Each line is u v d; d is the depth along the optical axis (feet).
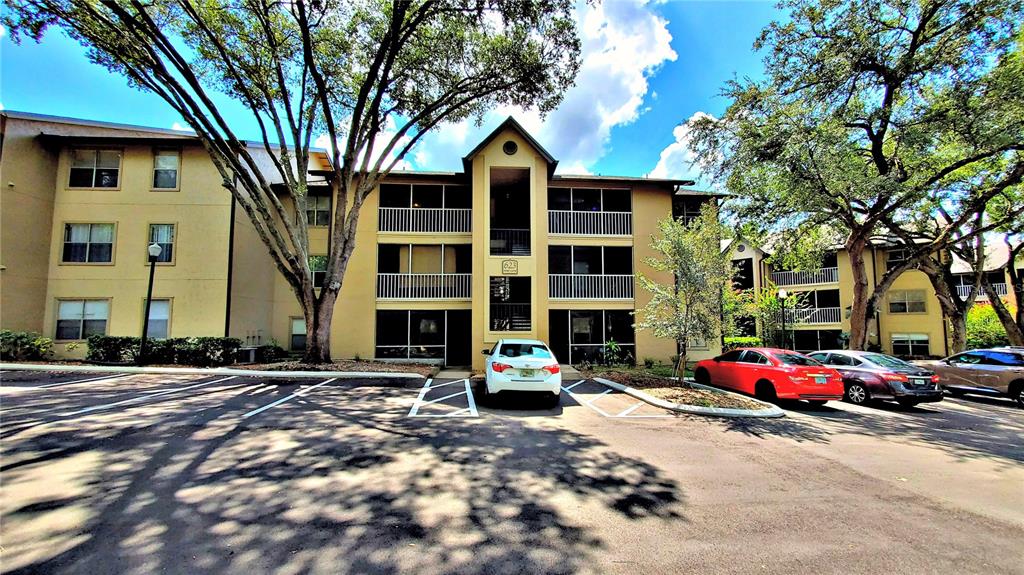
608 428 24.35
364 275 57.00
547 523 12.50
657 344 58.49
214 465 16.51
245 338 56.59
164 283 52.60
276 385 34.91
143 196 53.47
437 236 58.29
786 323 73.15
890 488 15.96
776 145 42.11
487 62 45.88
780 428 25.50
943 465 18.92
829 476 17.15
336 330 55.83
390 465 17.10
